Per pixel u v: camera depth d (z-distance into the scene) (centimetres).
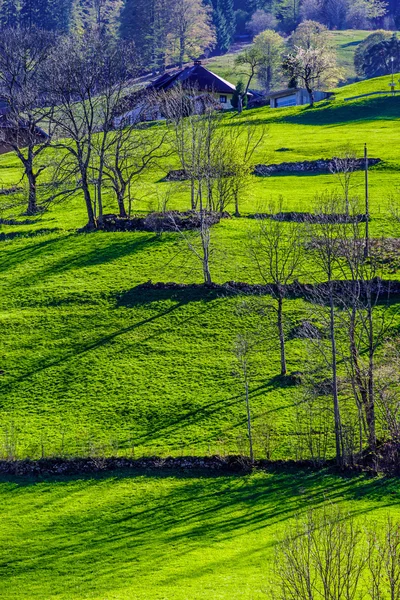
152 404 8931
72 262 11794
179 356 9706
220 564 6462
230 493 7569
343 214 11219
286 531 6353
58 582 6512
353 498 7306
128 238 12269
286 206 13100
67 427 8650
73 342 10088
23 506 7531
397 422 8100
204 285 10856
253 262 11244
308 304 10162
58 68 12838
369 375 7988
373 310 10081
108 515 7362
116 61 13525
